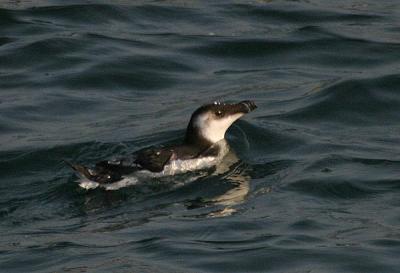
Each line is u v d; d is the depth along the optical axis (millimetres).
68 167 18594
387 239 15875
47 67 23391
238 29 25312
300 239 15844
